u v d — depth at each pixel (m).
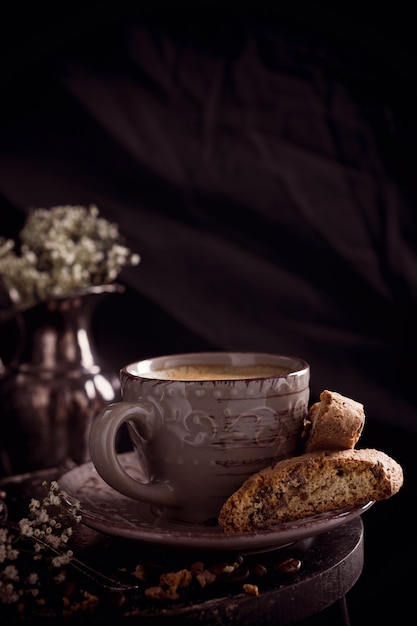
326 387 0.85
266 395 0.48
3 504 0.51
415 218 0.82
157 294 0.85
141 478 0.54
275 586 0.44
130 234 0.85
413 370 0.83
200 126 0.83
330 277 0.84
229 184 0.84
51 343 0.69
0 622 0.42
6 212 0.85
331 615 0.74
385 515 0.84
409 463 0.84
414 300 0.82
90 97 0.83
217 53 0.83
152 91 0.83
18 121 0.84
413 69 0.80
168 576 0.45
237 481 0.48
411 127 0.81
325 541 0.50
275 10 0.82
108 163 0.84
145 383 0.48
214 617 0.43
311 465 0.46
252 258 0.85
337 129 0.82
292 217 0.83
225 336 0.85
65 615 0.42
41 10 0.83
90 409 0.69
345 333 0.84
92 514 0.49
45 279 0.71
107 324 0.87
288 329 0.85
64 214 0.81
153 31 0.83
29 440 0.69
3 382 0.70
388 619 0.83
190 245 0.85
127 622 0.42
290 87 0.82
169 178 0.84
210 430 0.47
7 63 0.83
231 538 0.43
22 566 0.48
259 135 0.83
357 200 0.83
